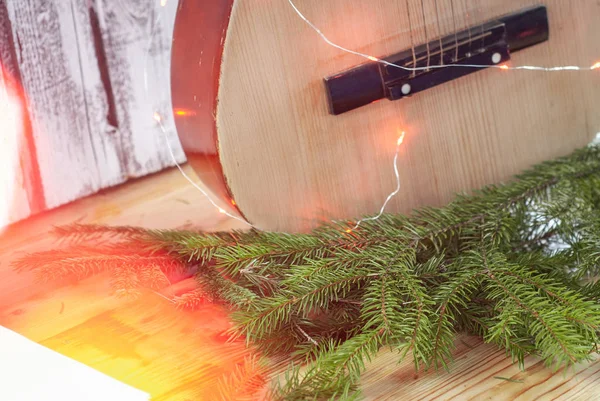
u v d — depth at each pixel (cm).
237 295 86
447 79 94
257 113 90
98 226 97
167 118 114
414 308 83
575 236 93
